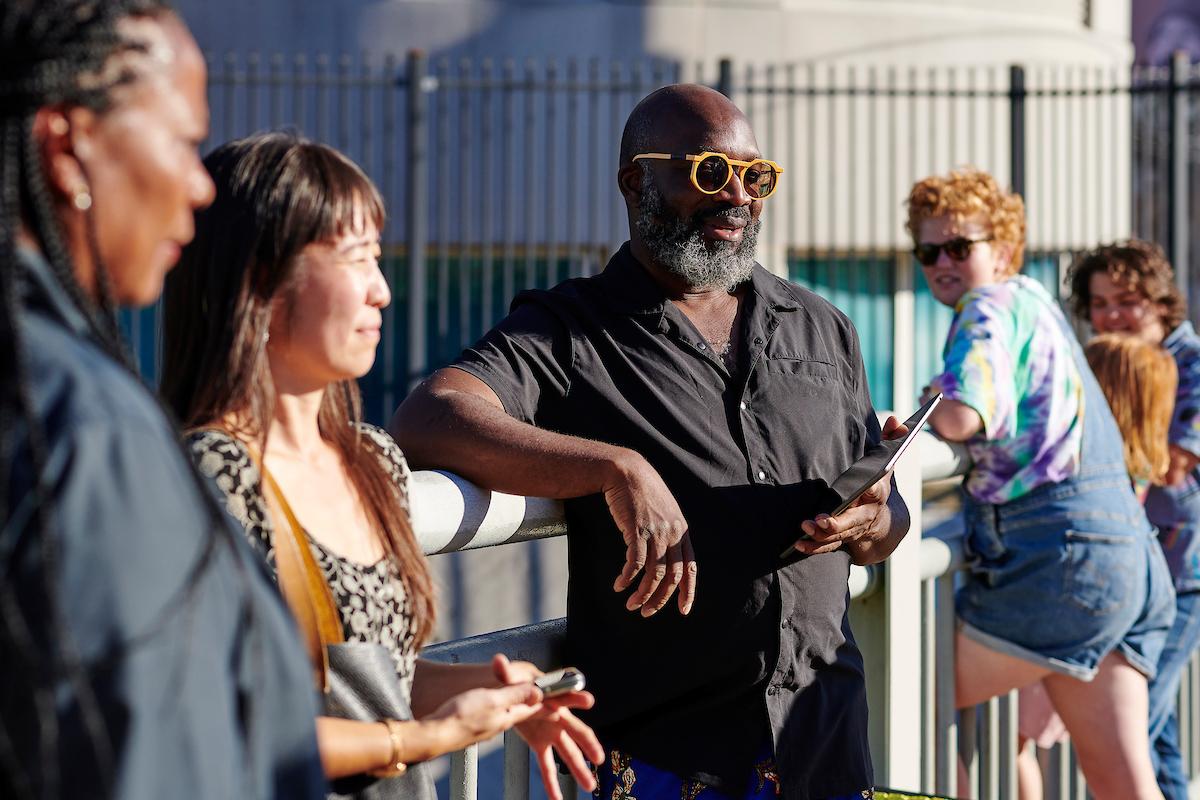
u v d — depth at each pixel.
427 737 1.40
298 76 8.31
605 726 2.24
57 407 0.94
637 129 2.37
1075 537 3.21
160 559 0.95
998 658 3.32
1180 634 3.85
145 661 0.93
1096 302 4.15
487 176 8.89
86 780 0.90
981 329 3.20
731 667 2.19
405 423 2.12
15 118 1.00
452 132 9.44
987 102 10.23
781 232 9.77
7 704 0.90
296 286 1.46
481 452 2.03
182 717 0.95
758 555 2.21
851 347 2.48
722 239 2.31
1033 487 3.23
